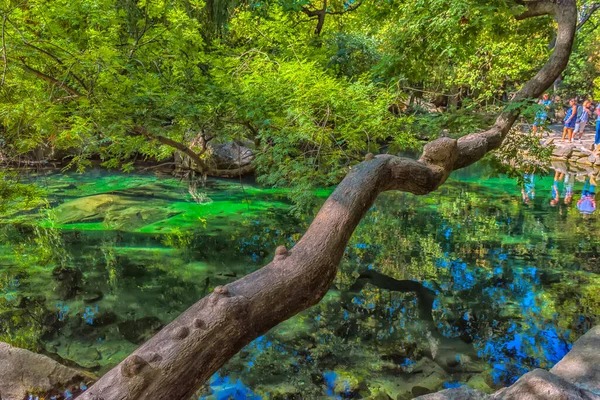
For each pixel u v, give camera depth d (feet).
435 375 9.39
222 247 18.16
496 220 22.81
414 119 17.28
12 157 16.58
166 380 4.17
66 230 20.06
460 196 28.73
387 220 22.76
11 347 8.83
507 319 12.09
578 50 54.03
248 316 4.98
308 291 5.64
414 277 15.26
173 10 18.26
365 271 15.79
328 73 25.22
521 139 16.96
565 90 63.10
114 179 30.89
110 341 10.81
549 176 35.68
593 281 14.80
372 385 8.98
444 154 8.95
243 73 18.69
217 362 4.59
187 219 22.09
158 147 20.89
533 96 14.01
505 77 28.58
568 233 20.47
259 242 18.84
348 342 10.87
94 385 4.15
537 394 6.26
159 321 11.90
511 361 9.94
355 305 13.03
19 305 12.77
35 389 8.32
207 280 14.84
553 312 12.57
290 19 27.68
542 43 21.03
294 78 16.56
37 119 14.06
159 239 19.08
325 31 33.42
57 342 10.70
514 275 15.40
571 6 14.25
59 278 14.84
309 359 10.11
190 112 15.70
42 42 14.53
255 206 24.81
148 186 28.86
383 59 19.07
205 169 20.17
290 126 16.46
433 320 12.09
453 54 16.81
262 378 9.29
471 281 14.87
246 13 23.49
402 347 10.59
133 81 15.42
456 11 14.75
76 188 27.81
